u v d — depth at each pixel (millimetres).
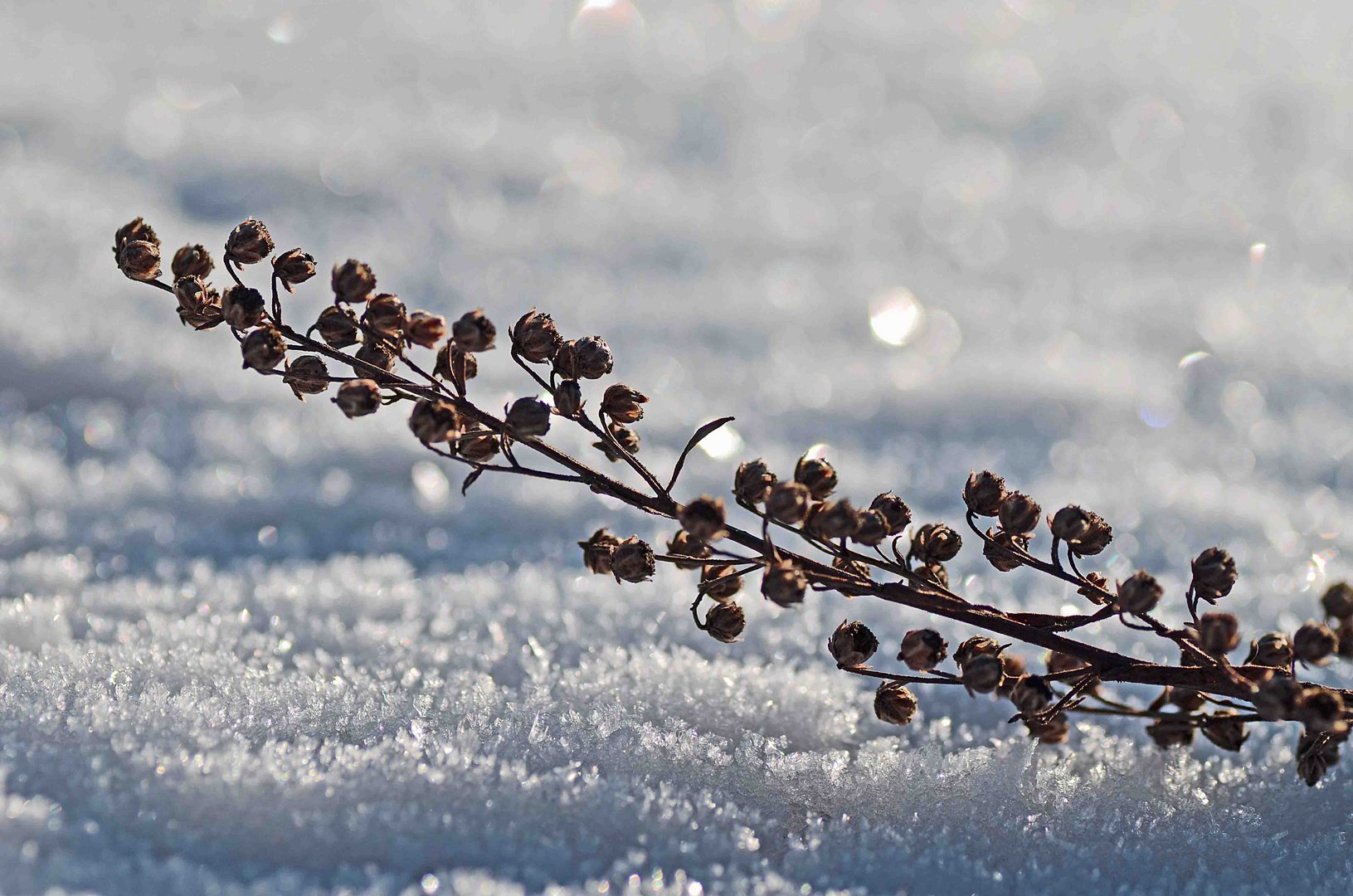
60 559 691
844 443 901
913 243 1428
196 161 1308
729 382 1003
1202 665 640
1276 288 1347
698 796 637
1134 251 1457
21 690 640
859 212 1502
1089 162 1778
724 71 1966
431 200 1327
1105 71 2074
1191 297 1306
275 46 1822
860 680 668
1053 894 632
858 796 641
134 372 856
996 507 643
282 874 621
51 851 620
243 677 649
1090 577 645
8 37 1650
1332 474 913
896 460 880
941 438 928
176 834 624
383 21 2002
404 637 667
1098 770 648
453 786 631
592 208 1377
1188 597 640
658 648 666
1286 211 1601
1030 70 2053
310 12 1997
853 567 641
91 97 1435
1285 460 932
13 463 728
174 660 651
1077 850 637
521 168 1451
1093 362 1094
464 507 730
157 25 1841
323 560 708
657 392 964
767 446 881
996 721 663
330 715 643
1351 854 640
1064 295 1300
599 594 685
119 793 626
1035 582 706
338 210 1268
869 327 1158
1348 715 637
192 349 900
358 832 626
